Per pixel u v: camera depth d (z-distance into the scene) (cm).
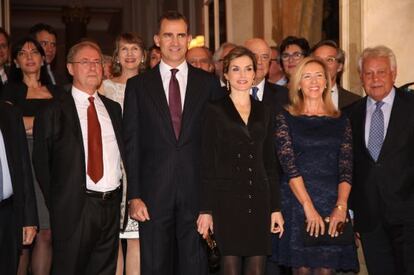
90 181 417
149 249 419
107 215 424
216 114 406
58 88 500
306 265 402
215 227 399
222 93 436
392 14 581
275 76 609
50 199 416
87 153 420
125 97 431
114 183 427
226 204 399
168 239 422
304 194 401
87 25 2138
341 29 613
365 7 582
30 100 481
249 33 952
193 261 420
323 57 488
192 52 607
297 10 746
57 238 414
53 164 417
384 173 421
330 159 409
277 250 414
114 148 431
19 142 400
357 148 434
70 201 411
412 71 580
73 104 422
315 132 411
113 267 433
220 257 406
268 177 407
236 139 402
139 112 427
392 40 582
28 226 404
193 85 430
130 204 421
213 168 403
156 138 420
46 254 475
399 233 422
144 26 1766
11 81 493
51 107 419
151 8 1752
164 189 417
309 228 398
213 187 401
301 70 418
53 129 416
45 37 605
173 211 421
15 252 393
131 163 422
